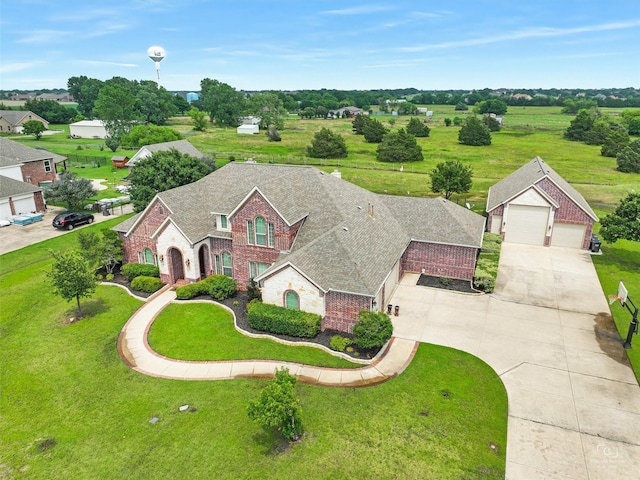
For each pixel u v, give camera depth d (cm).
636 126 13150
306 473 1731
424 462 1780
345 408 2095
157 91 17775
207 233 3444
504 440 1906
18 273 3803
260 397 1838
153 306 3164
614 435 1933
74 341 2752
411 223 3778
